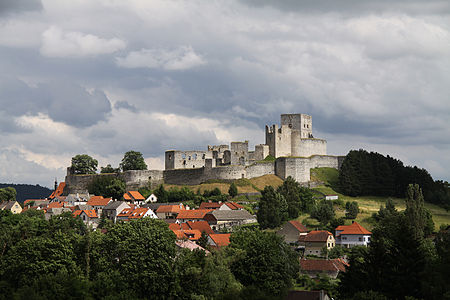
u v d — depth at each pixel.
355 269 123.19
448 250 123.12
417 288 113.88
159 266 128.62
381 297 106.88
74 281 120.38
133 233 135.00
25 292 115.00
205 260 131.00
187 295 124.38
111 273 125.94
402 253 118.44
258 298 112.06
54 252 133.38
